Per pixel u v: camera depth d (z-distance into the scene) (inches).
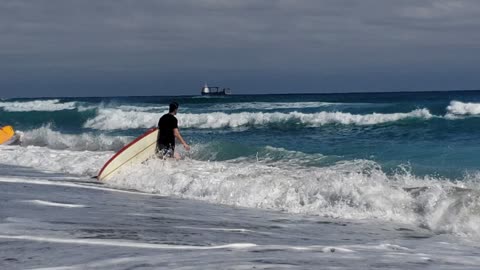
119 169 589.9
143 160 610.5
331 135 1003.9
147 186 537.6
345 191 410.9
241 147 739.4
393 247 284.7
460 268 236.1
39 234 289.9
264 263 232.4
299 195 429.4
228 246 272.7
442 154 666.8
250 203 439.2
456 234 325.1
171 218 367.6
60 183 546.9
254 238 302.2
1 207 380.2
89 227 317.1
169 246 269.0
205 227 335.6
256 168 578.6
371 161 601.3
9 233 291.1
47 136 1039.6
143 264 227.6
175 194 498.0
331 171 492.7
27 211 366.3
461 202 350.0
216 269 219.8
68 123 1669.5
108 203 430.0
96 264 226.8
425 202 370.6
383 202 388.8
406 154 686.5
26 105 2289.6
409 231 335.9
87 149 888.9
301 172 522.6
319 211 400.2
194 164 619.2
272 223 358.9
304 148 821.2
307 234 322.3
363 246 285.4
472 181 450.6
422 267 236.7
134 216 369.7
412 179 464.1
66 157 745.6
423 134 909.2
